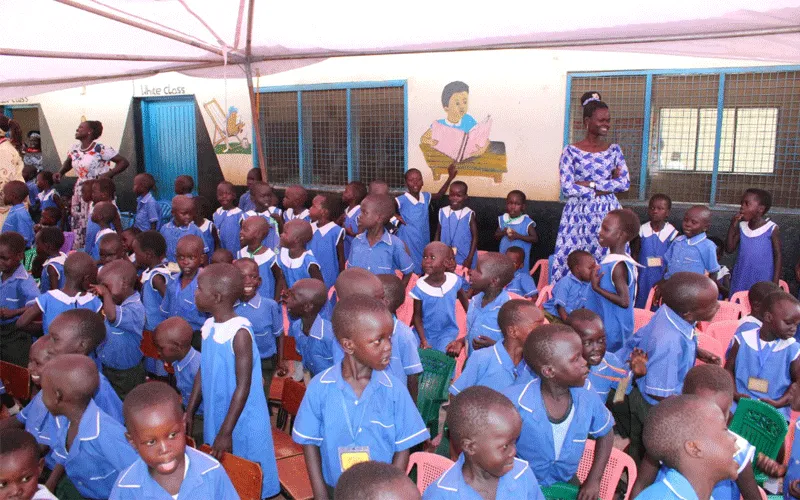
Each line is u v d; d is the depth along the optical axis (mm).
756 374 3838
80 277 4516
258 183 8008
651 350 3705
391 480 1946
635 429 3842
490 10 4691
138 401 2367
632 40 5156
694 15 4402
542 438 2887
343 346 2658
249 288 4527
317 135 9539
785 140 6844
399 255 5871
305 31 5523
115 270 4496
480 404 2227
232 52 6176
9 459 2400
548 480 2982
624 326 4770
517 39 5445
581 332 3418
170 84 10852
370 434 2721
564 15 4633
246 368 3254
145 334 4973
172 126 11156
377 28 5320
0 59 5582
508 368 3340
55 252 5965
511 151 8109
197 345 5082
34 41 5199
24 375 4215
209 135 10656
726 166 7172
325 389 2746
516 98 7973
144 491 2438
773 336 3797
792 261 6918
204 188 10891
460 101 8312
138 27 5062
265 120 10000
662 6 4273
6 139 7883
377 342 2594
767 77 6801
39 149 12609
